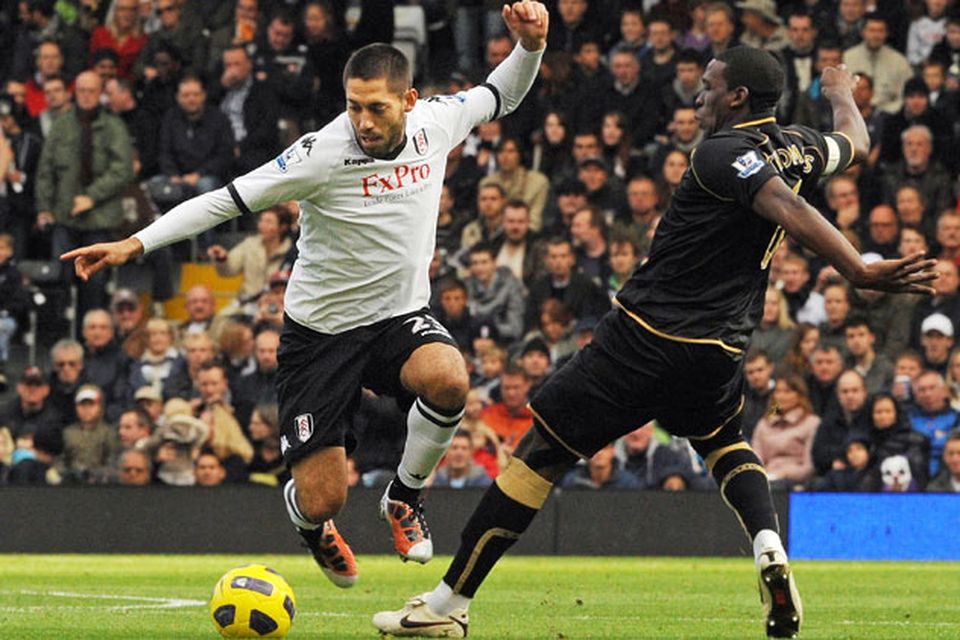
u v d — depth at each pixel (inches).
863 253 2176.4
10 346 2343.8
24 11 2583.7
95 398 2092.8
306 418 916.6
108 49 2432.3
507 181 2276.1
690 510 1995.6
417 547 949.2
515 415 2053.4
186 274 2454.5
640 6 2475.4
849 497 1982.0
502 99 957.8
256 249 2319.1
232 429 2060.8
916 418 2021.4
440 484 2017.7
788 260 2114.9
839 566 1834.4
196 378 2135.8
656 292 823.7
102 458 2092.8
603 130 2305.6
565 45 2437.3
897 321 2086.6
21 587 1418.6
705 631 1000.9
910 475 1974.7
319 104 2426.2
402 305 918.4
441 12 2581.2
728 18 2333.9
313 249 911.7
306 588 1435.8
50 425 2100.1
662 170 2252.7
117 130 2337.6
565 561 1932.8
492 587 1473.9
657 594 1390.3
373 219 893.8
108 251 831.1
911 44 2394.2
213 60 2490.2
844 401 1982.0
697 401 837.8
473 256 2188.7
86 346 2316.7
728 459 848.3
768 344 2065.7
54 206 2335.1
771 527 816.3
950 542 1968.5
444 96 940.6
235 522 2012.8
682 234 813.9
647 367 823.7
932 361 2059.5
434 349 899.4
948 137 2274.9
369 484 2010.3
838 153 863.1
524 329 2175.2
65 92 2466.8
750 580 1590.8
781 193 772.6
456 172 2342.5
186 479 2052.2
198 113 2348.7
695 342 814.5
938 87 2306.8
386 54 871.1
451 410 900.0
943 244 2190.0
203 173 2346.2
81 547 2014.0
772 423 2009.1
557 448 851.4
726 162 790.5
